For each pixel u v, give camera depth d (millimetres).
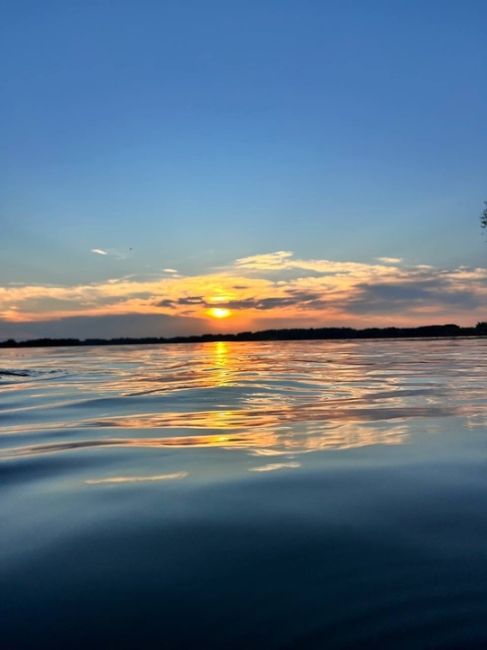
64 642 2951
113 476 5930
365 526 4367
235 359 33375
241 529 4352
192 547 4035
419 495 5113
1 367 28609
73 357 42438
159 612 3203
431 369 21016
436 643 2871
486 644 2855
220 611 3197
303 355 36594
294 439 7762
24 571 3721
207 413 10570
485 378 16656
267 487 5422
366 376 18391
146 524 4492
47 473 6117
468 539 4094
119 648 2898
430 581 3471
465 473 5809
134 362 32219
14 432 8930
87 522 4562
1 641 2965
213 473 5973
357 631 2984
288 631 3004
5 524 4555
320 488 5367
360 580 3504
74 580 3584
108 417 10305
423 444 7215
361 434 8016
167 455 6871
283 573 3617
